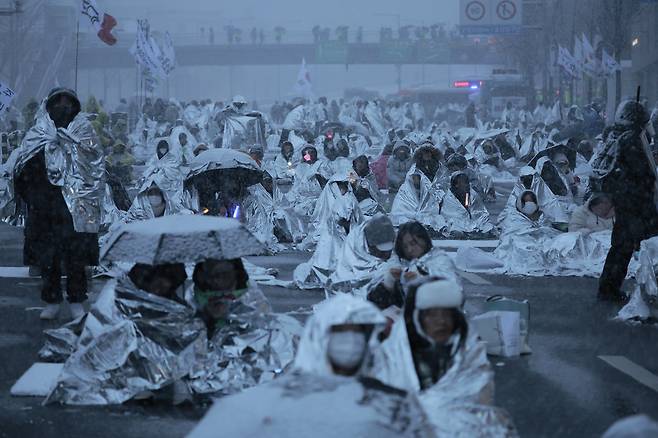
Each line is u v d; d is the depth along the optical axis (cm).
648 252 1575
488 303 1383
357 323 657
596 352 1371
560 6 10031
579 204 3281
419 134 5825
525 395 1152
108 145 4628
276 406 626
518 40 11706
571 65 8219
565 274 2089
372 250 1374
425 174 2914
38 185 1530
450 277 1207
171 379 1089
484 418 792
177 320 1102
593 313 1661
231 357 1120
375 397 634
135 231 1127
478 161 5394
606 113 7925
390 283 1196
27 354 1345
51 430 1010
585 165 4297
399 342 808
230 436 618
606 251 2145
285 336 1148
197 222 1145
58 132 1514
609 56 7375
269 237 2466
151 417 1052
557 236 2184
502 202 4047
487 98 12006
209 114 8300
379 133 9256
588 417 1066
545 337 1469
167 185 3288
